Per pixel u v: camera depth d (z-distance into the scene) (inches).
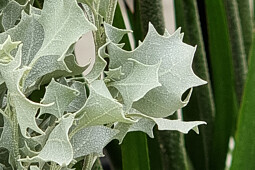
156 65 16.9
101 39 18.4
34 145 17.5
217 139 36.0
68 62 18.1
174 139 30.9
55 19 16.4
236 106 39.6
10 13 18.3
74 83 19.3
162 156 31.4
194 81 17.8
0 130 18.4
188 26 34.4
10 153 17.4
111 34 18.0
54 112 17.0
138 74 17.0
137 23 33.4
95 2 18.0
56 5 16.4
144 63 17.8
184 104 18.0
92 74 17.5
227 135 36.0
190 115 36.6
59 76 18.5
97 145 18.4
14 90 15.3
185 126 18.2
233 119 36.0
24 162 17.4
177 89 17.8
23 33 17.4
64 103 17.0
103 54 17.7
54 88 16.8
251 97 26.7
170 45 17.8
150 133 20.3
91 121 16.9
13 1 18.1
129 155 28.1
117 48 17.5
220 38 35.2
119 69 17.2
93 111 16.6
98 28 18.2
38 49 17.6
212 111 36.3
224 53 35.2
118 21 27.8
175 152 31.1
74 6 15.9
